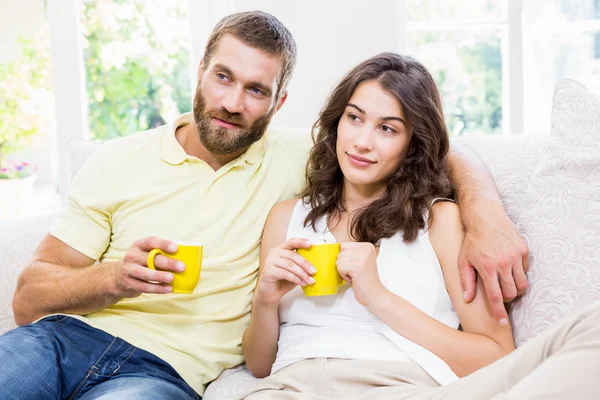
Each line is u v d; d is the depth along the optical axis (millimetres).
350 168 1351
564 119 1370
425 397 946
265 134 1608
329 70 2357
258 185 1507
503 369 864
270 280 1239
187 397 1319
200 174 1486
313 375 1162
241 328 1452
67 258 1456
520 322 1241
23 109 2785
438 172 1402
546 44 2500
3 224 1735
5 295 1611
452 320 1269
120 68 2467
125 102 2486
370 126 1324
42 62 2768
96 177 1482
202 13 2396
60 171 2455
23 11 2723
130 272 1177
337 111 1419
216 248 1433
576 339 801
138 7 2441
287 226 1458
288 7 2320
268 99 1459
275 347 1355
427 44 2482
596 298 1150
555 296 1195
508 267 1161
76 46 2402
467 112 2531
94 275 1285
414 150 1396
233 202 1469
